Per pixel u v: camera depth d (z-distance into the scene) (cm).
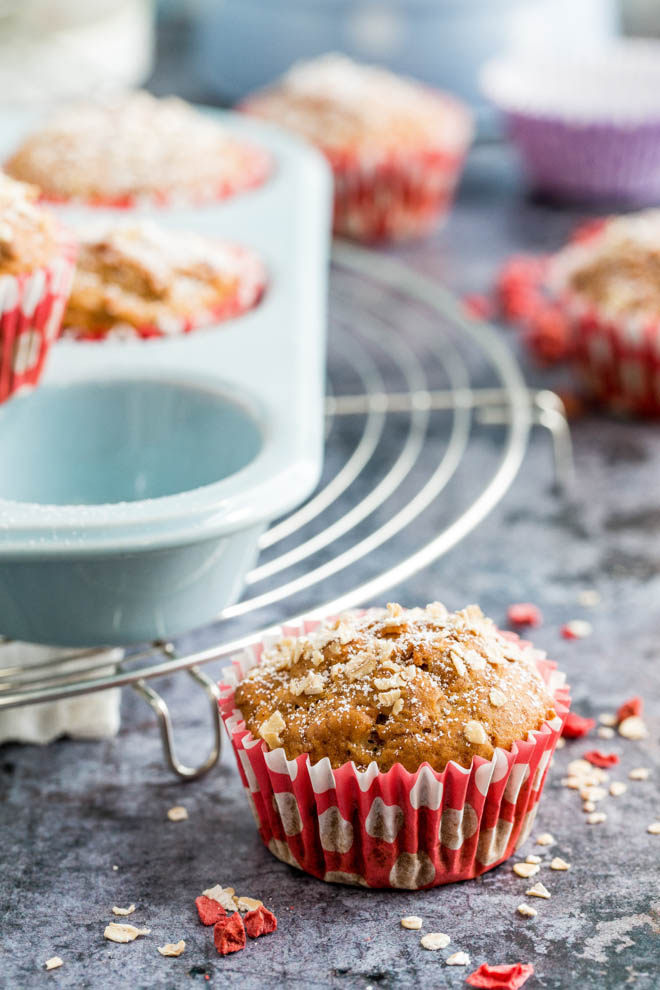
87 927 62
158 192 83
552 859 64
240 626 72
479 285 96
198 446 69
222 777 66
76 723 67
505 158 119
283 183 85
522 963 61
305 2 108
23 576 64
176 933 62
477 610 65
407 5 107
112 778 66
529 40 109
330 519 77
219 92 117
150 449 70
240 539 65
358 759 61
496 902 62
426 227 103
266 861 64
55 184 83
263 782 62
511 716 62
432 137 100
